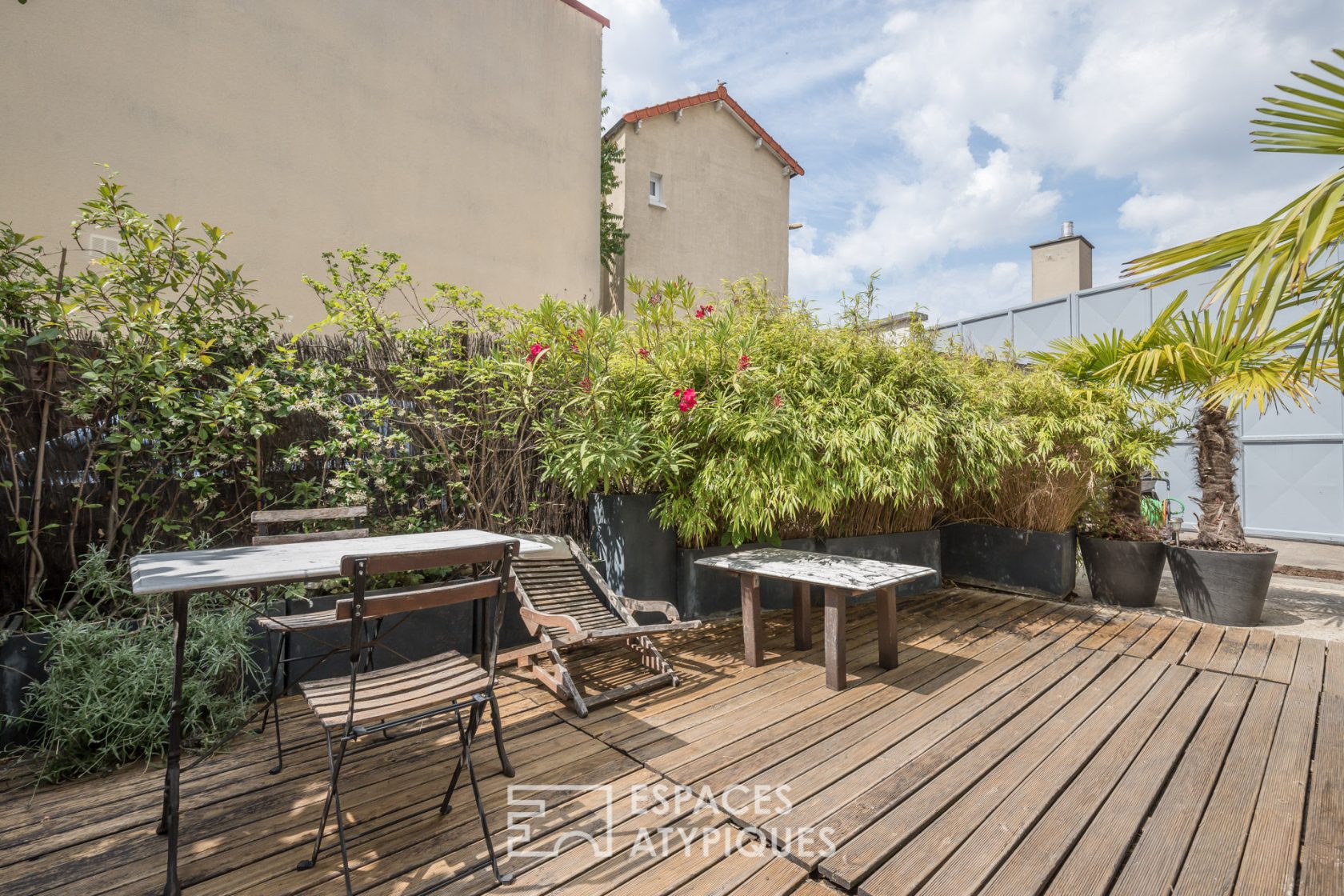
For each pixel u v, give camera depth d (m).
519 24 8.03
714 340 3.89
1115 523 4.91
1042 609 4.63
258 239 5.89
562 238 8.43
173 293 3.89
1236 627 4.13
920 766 2.27
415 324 6.88
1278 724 2.63
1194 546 4.45
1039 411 4.86
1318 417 7.55
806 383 4.04
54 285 2.72
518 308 4.10
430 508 3.78
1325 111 2.35
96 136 5.09
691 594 4.21
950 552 5.54
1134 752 2.39
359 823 1.94
